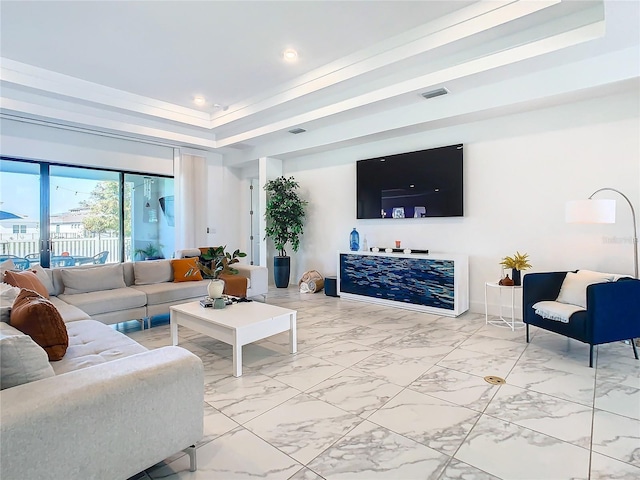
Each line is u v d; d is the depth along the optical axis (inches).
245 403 91.7
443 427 80.2
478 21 125.3
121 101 197.2
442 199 187.9
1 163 192.9
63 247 215.2
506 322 163.8
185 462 69.4
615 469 65.9
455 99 163.6
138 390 57.6
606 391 96.4
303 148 231.8
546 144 157.8
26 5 118.6
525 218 164.7
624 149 140.1
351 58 157.8
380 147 215.5
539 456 69.8
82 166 219.0
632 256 139.3
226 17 126.4
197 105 221.5
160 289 166.6
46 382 53.6
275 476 65.0
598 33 114.3
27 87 166.9
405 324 162.7
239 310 127.0
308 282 242.8
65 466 49.9
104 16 125.3
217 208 284.2
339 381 104.1
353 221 233.6
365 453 71.4
